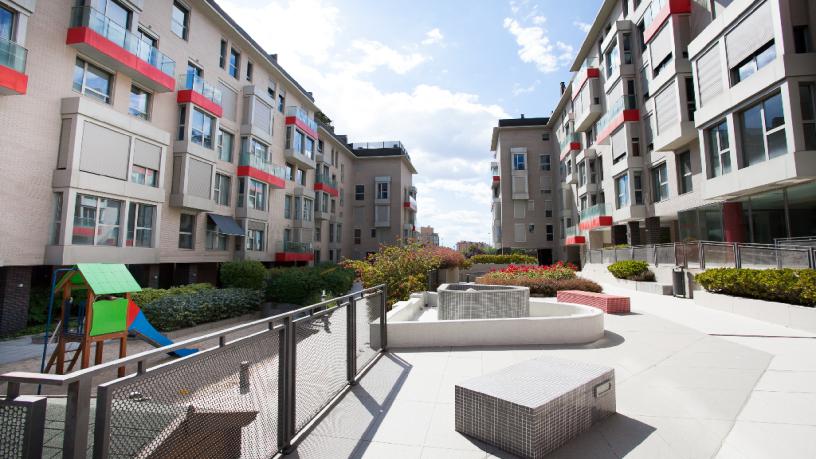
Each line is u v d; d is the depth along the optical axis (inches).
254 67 1037.2
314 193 1380.4
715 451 115.0
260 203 1032.8
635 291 601.9
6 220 483.5
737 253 429.4
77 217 545.6
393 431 129.8
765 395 159.2
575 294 413.4
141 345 436.8
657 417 138.8
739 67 495.2
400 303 339.3
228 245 917.2
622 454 113.0
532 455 108.8
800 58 414.0
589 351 230.1
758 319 332.2
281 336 121.0
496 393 120.7
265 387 111.0
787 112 416.8
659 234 776.3
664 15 677.9
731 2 546.0
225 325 569.0
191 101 761.6
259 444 106.0
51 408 103.0
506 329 248.8
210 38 865.5
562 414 119.3
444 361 213.5
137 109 676.1
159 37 719.1
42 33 524.1
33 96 513.7
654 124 722.2
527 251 1624.0
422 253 540.4
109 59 593.0
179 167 750.5
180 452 79.4
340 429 131.8
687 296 503.8
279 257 1111.6
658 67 732.7
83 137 554.6
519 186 1625.2
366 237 1887.3
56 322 542.3
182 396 81.0
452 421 137.2
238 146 956.0
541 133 1664.6
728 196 531.2
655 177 780.0
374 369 200.1
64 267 537.6
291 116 1192.8
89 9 560.1
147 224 666.8
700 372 190.4
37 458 57.8
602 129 1001.5
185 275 801.6
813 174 399.5
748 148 478.6
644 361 209.5
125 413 68.7
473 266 1203.2
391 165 1925.4
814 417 137.9
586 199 1190.3
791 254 357.7
